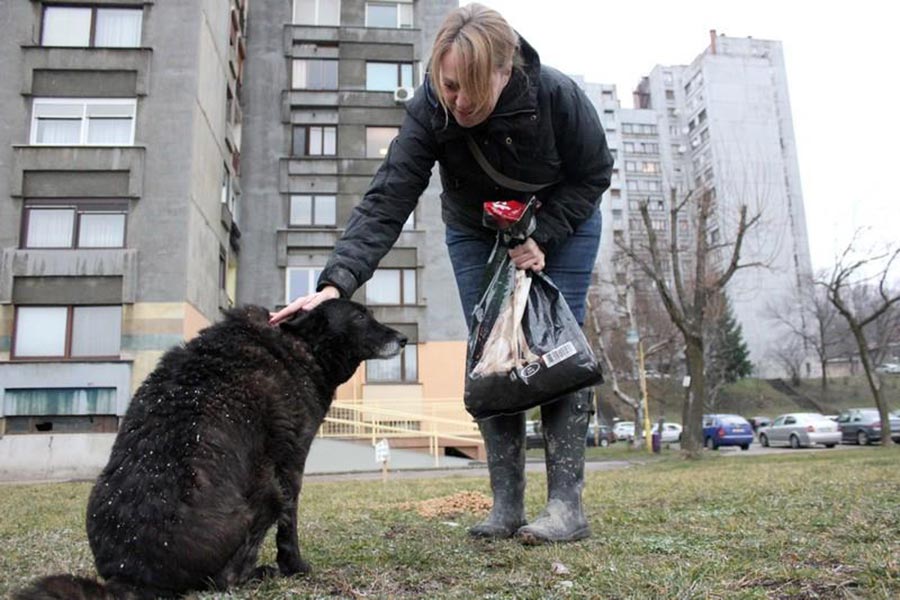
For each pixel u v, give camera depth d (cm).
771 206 7375
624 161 8331
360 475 1634
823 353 6059
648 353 3300
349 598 230
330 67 2494
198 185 1866
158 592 223
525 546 311
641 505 489
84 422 1709
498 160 318
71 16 1867
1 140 1769
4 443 1664
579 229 357
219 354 270
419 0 2561
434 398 2267
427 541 340
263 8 2491
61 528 460
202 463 236
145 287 1744
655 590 221
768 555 277
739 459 1727
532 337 319
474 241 365
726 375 6006
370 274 332
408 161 330
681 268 3244
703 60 8156
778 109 8106
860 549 274
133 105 1823
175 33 1856
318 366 300
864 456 1498
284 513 269
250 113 2423
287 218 2372
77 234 1769
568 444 340
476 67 274
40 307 1734
